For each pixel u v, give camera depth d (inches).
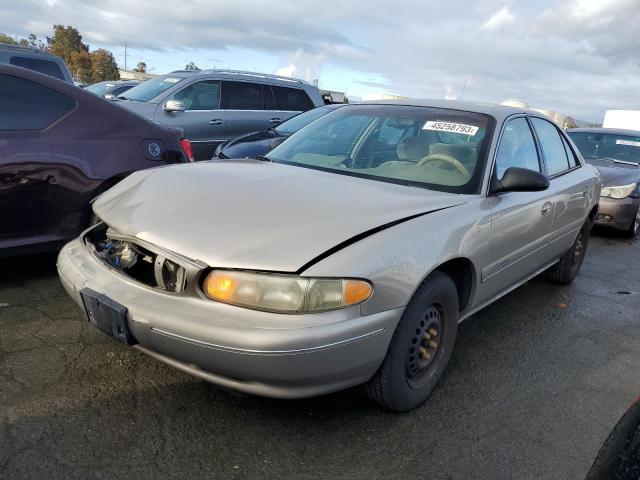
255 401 109.3
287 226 96.0
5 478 83.3
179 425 100.0
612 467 62.2
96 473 86.5
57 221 155.3
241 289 87.8
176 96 333.7
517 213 134.6
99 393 106.9
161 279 95.6
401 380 103.7
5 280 158.1
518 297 191.2
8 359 115.8
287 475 90.4
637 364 146.4
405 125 145.0
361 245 93.9
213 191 110.7
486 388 124.6
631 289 216.1
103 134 163.5
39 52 343.3
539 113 174.4
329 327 86.9
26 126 149.2
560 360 143.7
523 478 95.3
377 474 92.6
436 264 103.7
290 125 292.5
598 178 204.5
